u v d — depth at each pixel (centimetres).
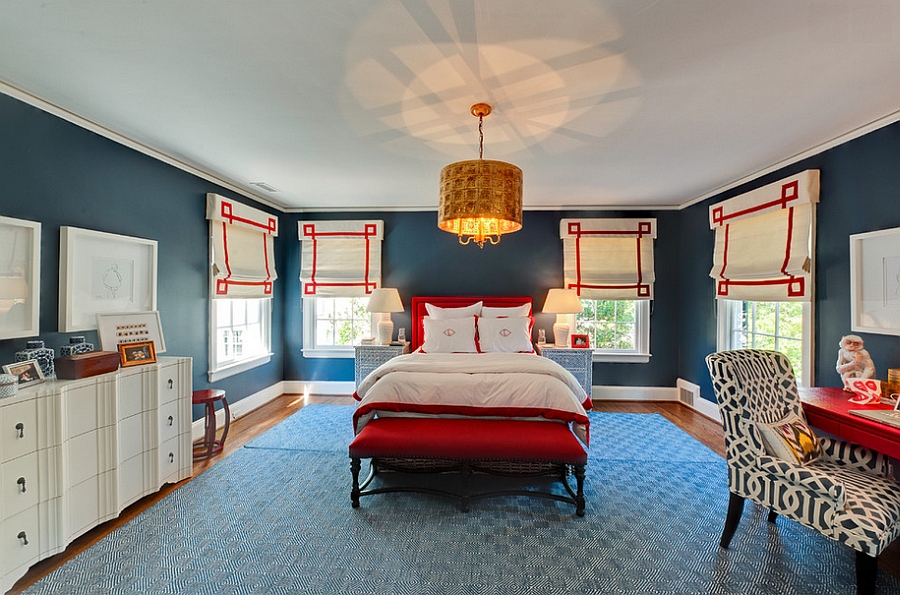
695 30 165
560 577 184
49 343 237
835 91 215
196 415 362
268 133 275
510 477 255
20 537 180
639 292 484
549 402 269
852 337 242
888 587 177
